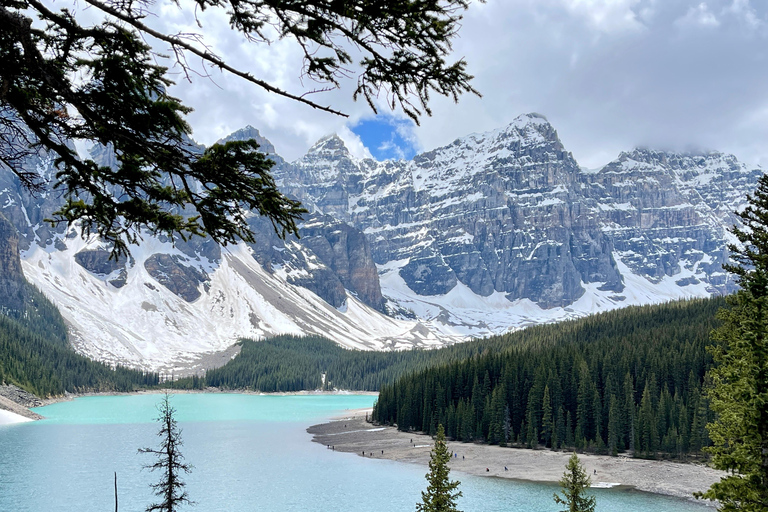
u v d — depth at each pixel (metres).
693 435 111.81
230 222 11.47
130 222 11.55
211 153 10.52
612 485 94.50
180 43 9.16
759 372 26.39
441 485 49.97
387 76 10.28
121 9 8.83
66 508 77.50
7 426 156.00
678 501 84.75
